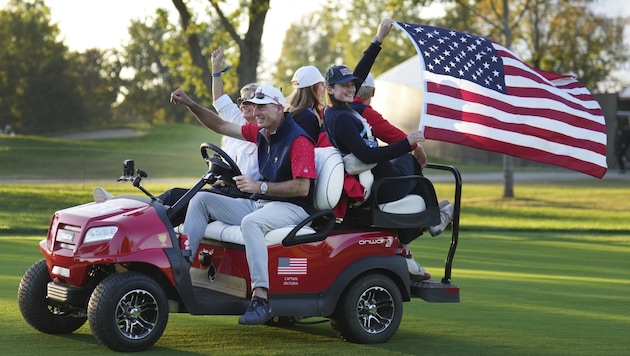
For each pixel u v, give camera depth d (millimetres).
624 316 15430
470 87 13469
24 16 161250
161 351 11250
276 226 11727
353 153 12031
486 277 20578
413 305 16109
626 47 89375
